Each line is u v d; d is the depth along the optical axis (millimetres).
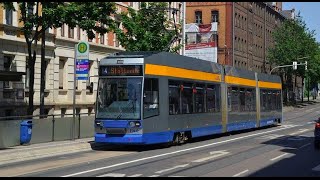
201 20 79750
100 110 19328
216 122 25453
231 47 78500
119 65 19281
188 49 49438
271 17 102688
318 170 13781
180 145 21703
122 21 33250
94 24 24094
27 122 19875
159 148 20344
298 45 82500
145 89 19047
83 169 13758
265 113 34500
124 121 18828
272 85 36656
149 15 33625
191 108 22562
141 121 18703
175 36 34469
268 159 16453
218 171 13344
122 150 19656
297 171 13547
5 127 19125
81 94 40469
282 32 84875
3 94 31156
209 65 25062
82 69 21312
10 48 32000
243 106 29922
